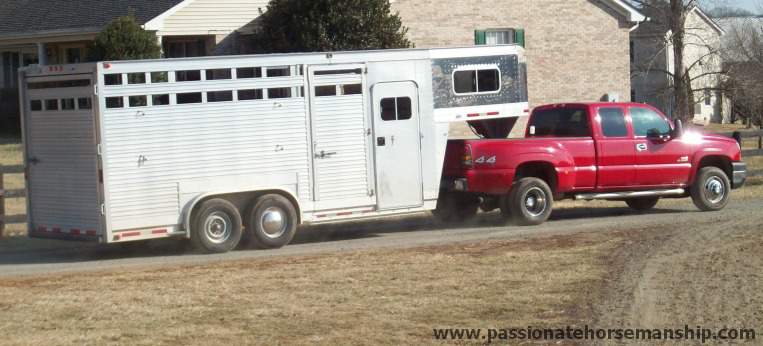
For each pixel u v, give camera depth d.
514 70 19.16
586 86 35.41
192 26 28.98
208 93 15.83
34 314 10.98
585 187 18.84
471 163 18.16
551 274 13.05
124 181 15.30
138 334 10.05
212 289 12.34
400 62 17.45
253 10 29.94
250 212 16.23
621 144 19.08
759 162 31.03
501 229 18.03
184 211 15.71
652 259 14.02
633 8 35.75
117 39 26.08
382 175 17.31
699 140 19.98
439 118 18.00
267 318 10.73
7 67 36.56
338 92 16.88
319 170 16.72
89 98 15.20
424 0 32.38
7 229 19.39
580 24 35.16
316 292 12.06
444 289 12.16
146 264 14.85
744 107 45.53
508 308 11.15
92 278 13.42
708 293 11.75
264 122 16.25
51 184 15.99
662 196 20.08
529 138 18.61
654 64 48.97
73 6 31.67
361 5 28.28
